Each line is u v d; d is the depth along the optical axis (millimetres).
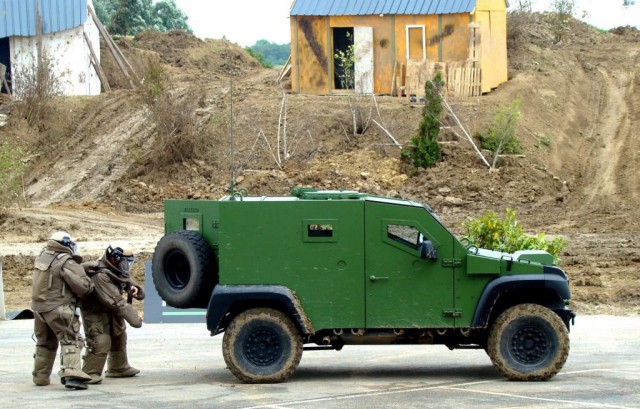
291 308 15898
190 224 16797
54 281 15898
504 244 24438
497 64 55562
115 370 17125
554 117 53531
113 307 16156
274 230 16047
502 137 48375
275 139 51781
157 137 51969
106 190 49500
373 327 16047
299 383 16234
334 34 56375
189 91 56344
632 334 22062
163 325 23766
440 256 16078
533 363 16094
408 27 54500
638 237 37344
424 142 48125
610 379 16250
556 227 39781
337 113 52875
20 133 55344
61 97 58500
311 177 47812
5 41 61750
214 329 15969
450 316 16062
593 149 51312
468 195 45406
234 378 16859
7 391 15883
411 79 53625
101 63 68125
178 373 17547
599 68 61750
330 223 16031
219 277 16047
